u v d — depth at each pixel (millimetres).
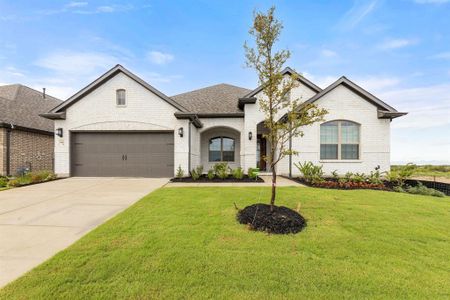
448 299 2396
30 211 5656
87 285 2588
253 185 9375
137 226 4441
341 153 12352
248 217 4707
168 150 12523
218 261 3117
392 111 12094
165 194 7414
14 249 3553
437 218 5023
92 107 12391
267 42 4891
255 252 3398
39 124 15688
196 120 12930
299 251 3449
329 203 6137
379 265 3059
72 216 5250
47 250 3520
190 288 2545
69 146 12273
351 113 12211
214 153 16141
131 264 3020
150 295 2432
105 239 3820
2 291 2480
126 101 12414
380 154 12164
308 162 11555
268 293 2475
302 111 5012
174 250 3428
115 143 12516
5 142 13180
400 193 7637
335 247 3588
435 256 3322
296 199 6562
